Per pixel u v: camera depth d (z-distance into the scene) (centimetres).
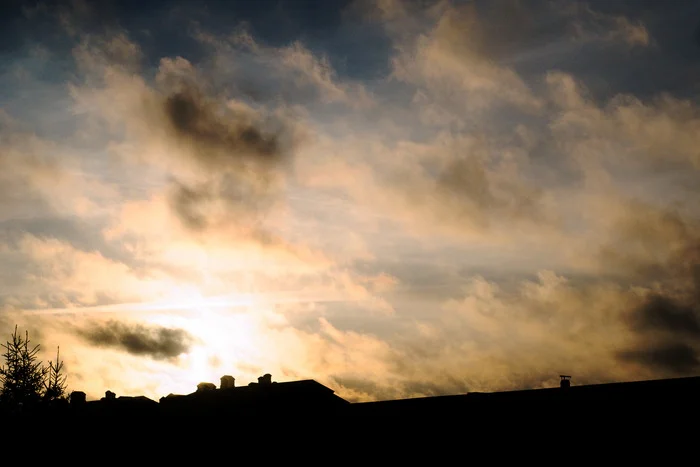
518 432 2712
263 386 3672
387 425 3047
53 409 3816
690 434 2388
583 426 2589
